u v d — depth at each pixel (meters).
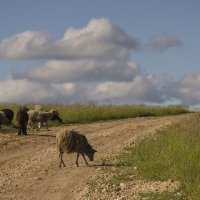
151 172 16.53
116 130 30.86
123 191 14.85
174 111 45.44
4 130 30.72
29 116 31.45
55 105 42.19
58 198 14.44
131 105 44.66
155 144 21.20
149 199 13.48
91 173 17.70
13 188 15.84
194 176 14.74
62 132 18.94
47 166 19.47
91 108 40.56
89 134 29.34
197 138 20.39
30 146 25.00
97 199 14.02
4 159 21.81
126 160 20.31
